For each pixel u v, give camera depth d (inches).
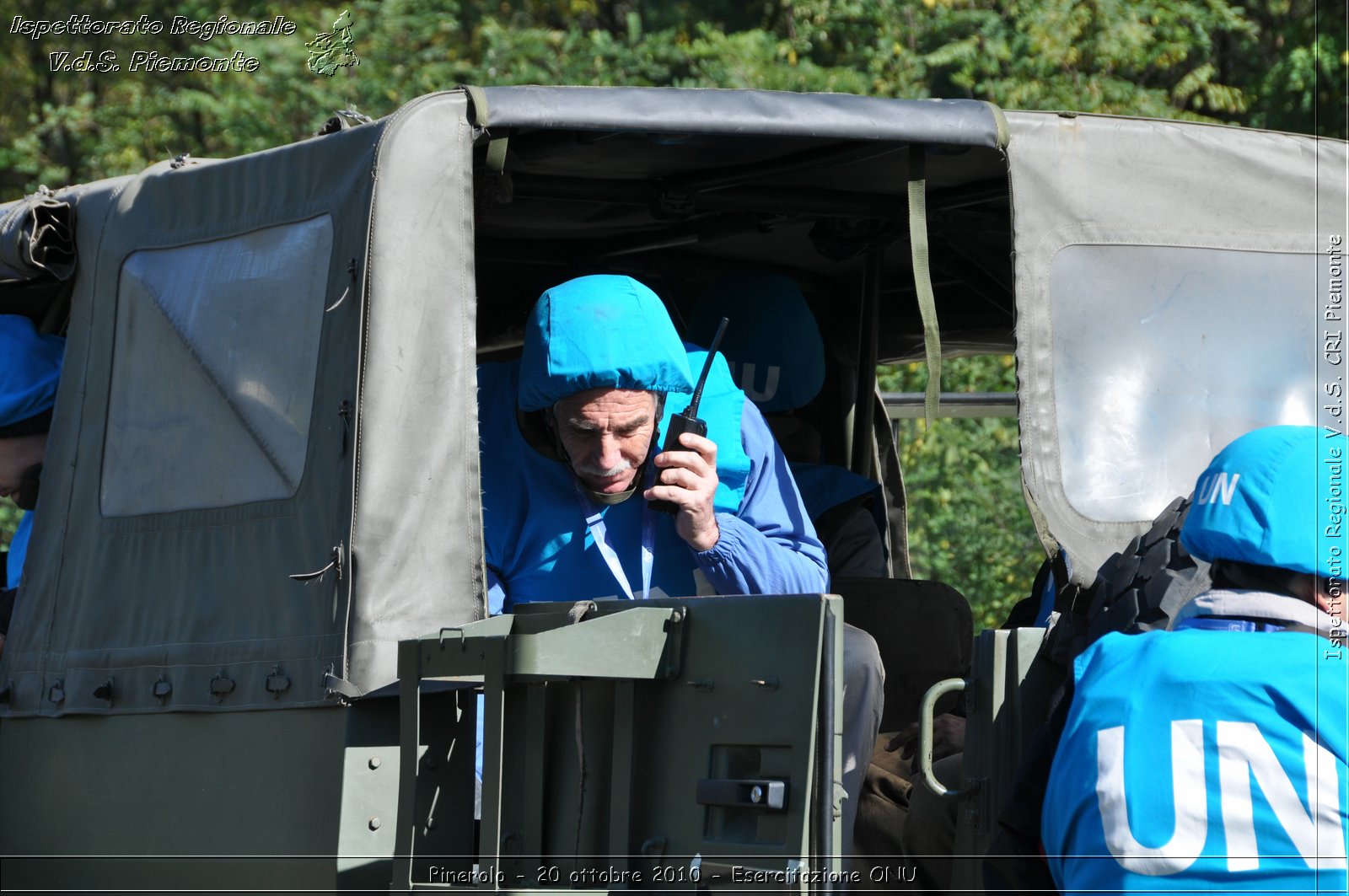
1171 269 567.5
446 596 480.7
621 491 552.4
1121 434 552.4
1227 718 391.2
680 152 612.1
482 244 764.6
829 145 597.0
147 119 2070.6
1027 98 1750.7
